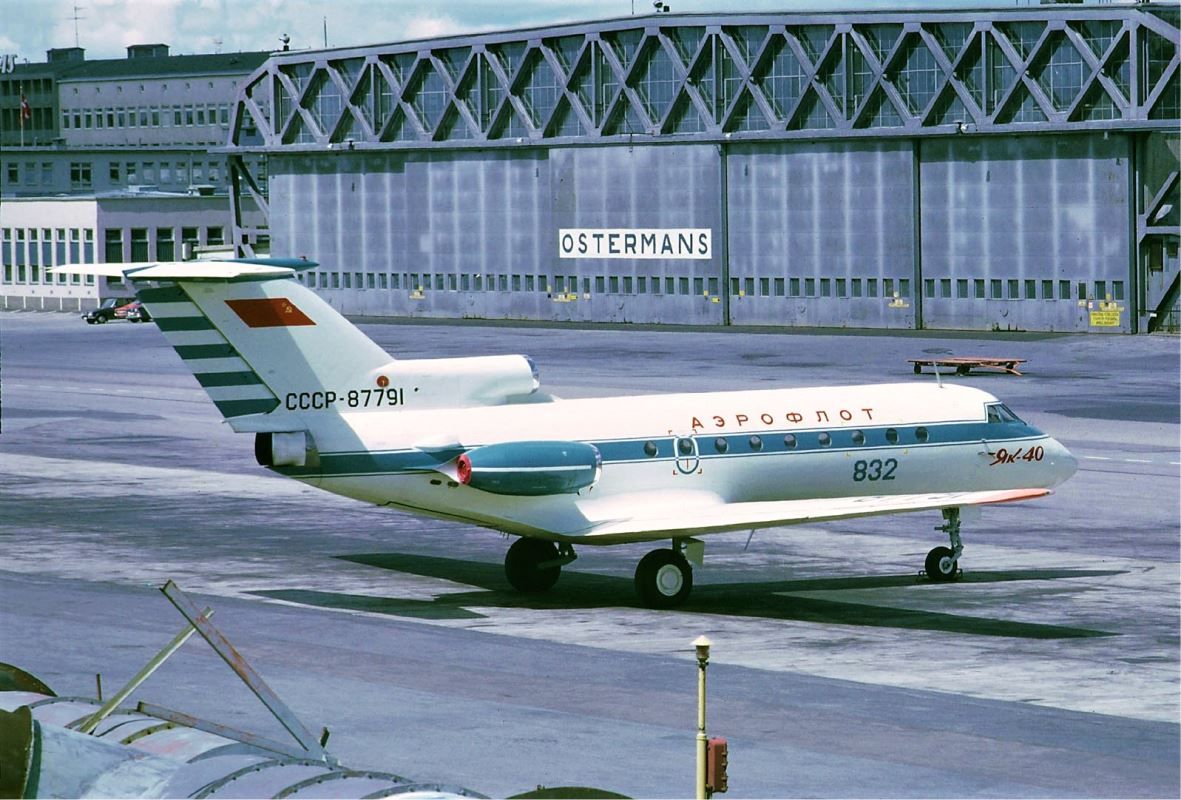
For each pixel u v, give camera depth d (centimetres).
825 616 6438
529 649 5694
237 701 4741
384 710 4669
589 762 4119
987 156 19400
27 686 2380
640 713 4697
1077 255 18838
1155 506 9062
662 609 6606
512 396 6606
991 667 5484
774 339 19512
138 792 1853
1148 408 13150
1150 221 18338
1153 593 6812
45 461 11338
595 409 6731
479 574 7362
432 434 6397
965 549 7912
